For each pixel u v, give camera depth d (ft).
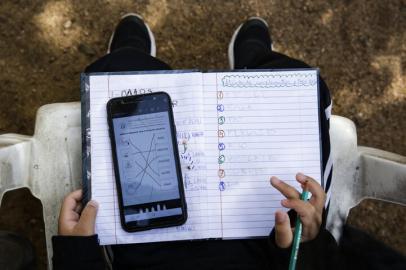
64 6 4.60
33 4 4.58
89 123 2.82
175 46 4.69
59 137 3.21
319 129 2.90
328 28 4.81
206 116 2.86
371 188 3.28
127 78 2.85
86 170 2.81
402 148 4.83
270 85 2.89
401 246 4.75
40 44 4.58
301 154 2.90
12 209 4.48
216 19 4.74
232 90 2.87
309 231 2.72
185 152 2.85
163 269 2.89
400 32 4.79
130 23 4.37
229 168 2.87
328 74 4.79
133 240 2.81
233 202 2.87
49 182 3.22
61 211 2.82
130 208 2.80
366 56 4.82
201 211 2.85
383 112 4.83
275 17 4.78
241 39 4.42
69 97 4.57
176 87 2.86
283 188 2.68
